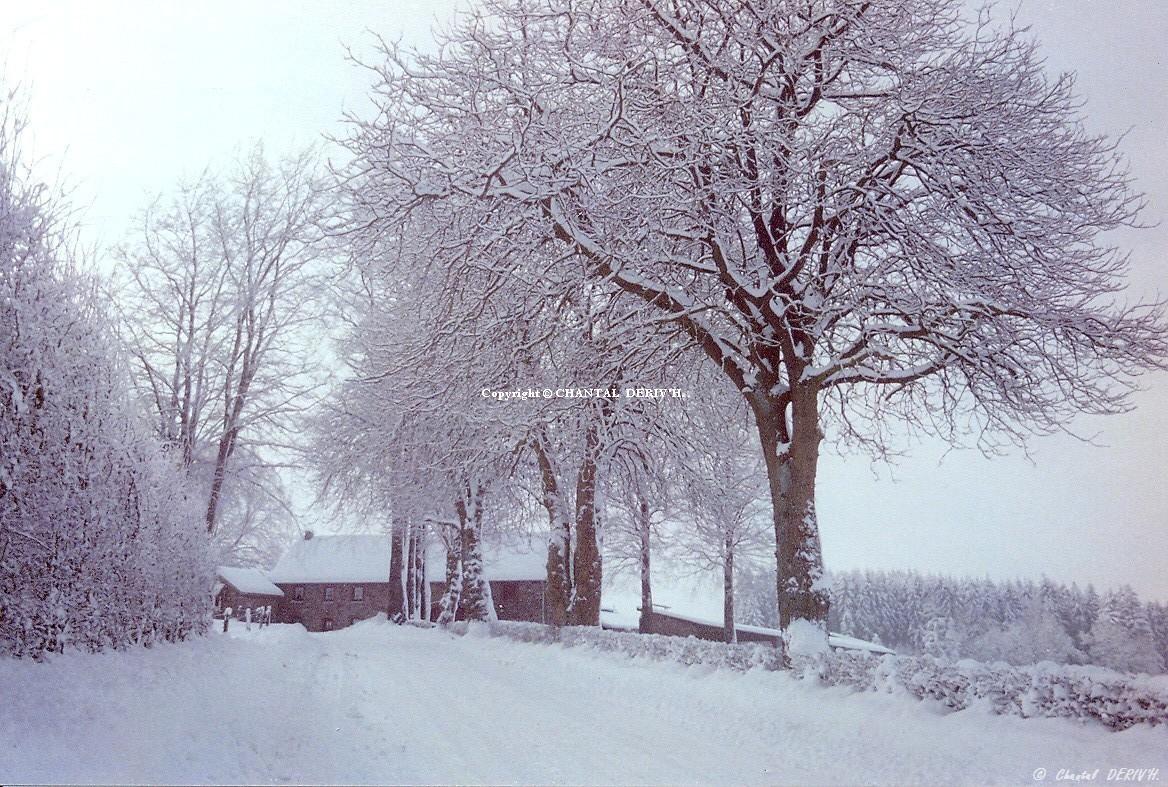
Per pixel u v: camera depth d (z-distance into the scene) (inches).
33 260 401.4
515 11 612.4
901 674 427.2
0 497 360.5
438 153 622.8
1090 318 538.9
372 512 1321.4
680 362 751.7
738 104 561.3
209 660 561.6
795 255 616.1
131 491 498.0
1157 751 298.8
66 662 378.9
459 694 542.3
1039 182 559.8
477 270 648.4
